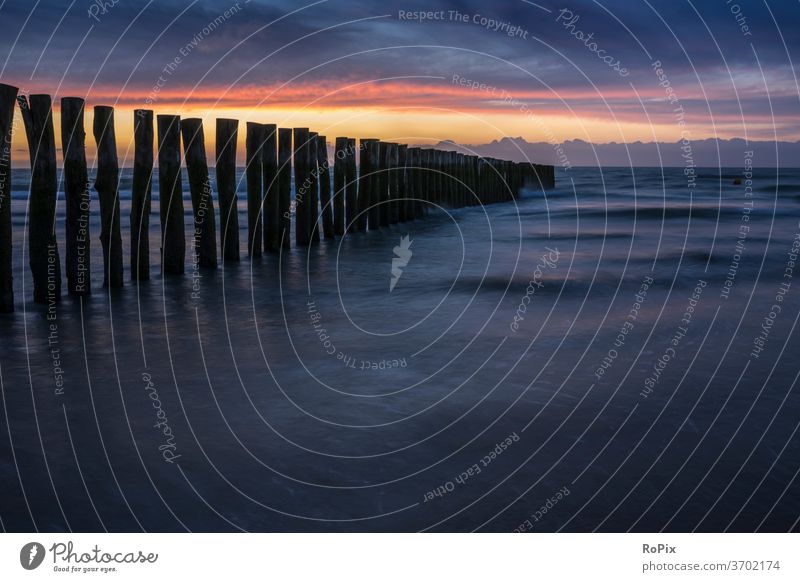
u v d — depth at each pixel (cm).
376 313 793
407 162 1833
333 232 1467
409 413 505
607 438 466
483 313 793
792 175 5409
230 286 941
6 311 780
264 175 1214
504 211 2162
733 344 672
